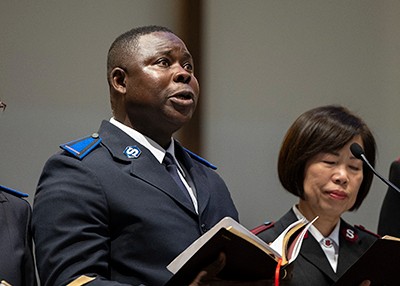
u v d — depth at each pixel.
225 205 4.18
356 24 7.32
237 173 6.96
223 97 7.00
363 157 4.04
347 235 4.27
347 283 3.75
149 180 3.83
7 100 6.21
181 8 6.88
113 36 6.61
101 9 6.58
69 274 3.49
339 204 4.16
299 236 3.71
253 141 7.02
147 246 3.68
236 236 3.31
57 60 6.40
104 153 3.88
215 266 3.41
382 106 7.30
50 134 6.32
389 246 3.60
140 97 3.98
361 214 7.04
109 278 3.66
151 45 4.05
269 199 6.97
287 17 7.20
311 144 4.19
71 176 3.71
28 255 3.72
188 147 6.87
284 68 7.15
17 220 3.75
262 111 7.07
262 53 7.12
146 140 4.02
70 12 6.47
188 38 6.91
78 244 3.56
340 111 4.30
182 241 3.73
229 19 7.05
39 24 6.36
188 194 3.99
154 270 3.66
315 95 7.20
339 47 7.28
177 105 3.96
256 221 6.93
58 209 3.63
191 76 4.05
